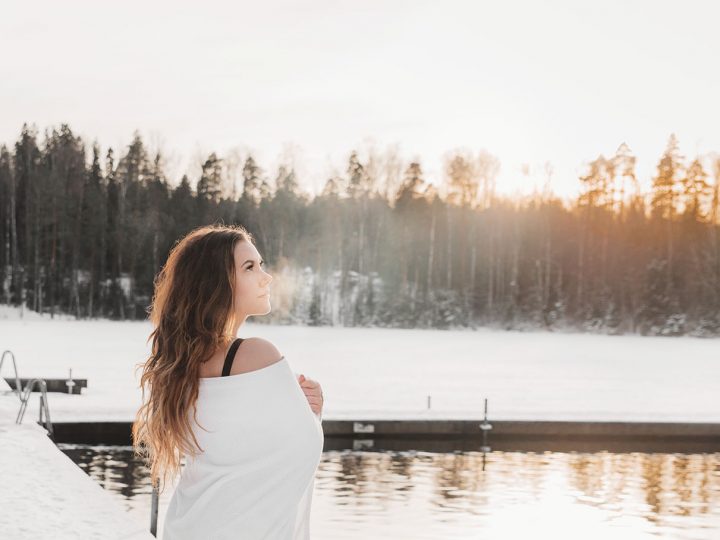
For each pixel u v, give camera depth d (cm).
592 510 1048
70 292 7150
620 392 2433
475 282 7938
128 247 7138
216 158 7519
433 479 1213
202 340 181
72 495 655
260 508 172
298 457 173
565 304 7906
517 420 1606
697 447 1577
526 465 1351
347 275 7769
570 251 7938
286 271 7638
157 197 7300
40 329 5544
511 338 6381
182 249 191
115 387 2059
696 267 7800
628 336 7569
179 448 180
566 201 8081
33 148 7300
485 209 8000
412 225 7856
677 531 957
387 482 1184
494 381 2675
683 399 2280
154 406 183
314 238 7681
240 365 178
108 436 1419
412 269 7875
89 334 4969
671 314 7775
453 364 3431
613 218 7994
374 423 1569
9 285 7169
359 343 4941
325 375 2723
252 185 7619
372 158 7900
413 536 897
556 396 2255
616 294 7894
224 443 173
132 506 963
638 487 1197
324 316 7681
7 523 564
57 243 7212
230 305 186
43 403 1042
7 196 7238
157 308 191
